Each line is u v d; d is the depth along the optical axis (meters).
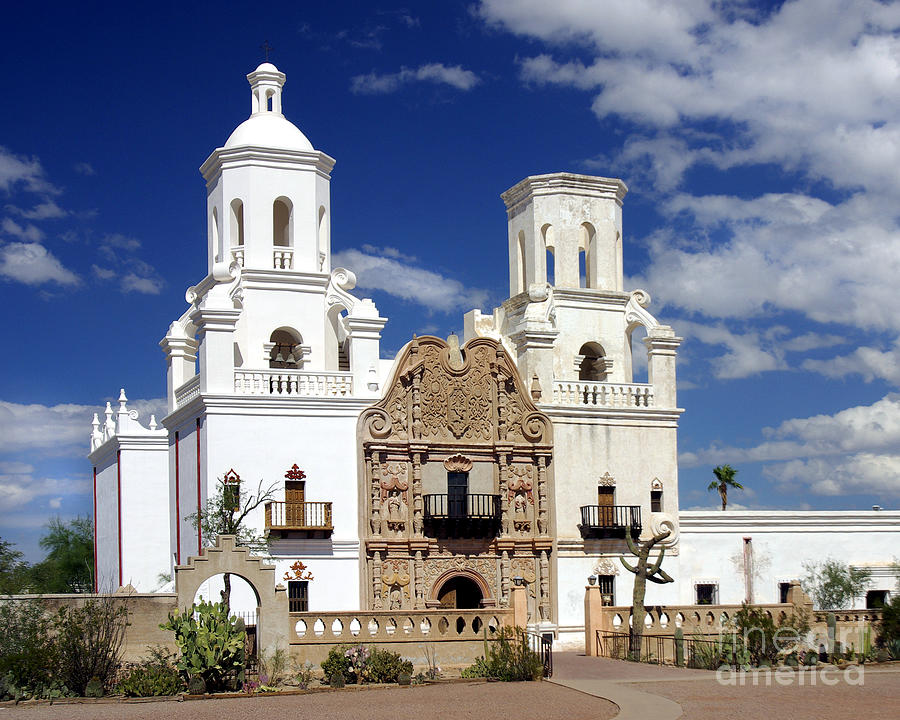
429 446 46.66
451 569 46.50
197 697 32.81
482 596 46.97
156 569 53.62
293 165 50.72
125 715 29.23
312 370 46.12
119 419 54.34
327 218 51.88
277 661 36.25
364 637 37.97
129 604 35.62
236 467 44.19
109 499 56.62
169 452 49.91
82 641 34.06
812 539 52.44
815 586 51.78
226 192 50.41
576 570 48.25
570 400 49.59
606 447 49.50
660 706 29.86
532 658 36.31
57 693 32.88
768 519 51.75
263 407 44.78
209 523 42.31
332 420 45.59
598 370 52.53
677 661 39.50
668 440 50.59
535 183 52.62
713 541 50.94
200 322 45.03
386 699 31.97
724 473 78.12
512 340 50.47
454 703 30.91
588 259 54.03
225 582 37.97
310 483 44.97
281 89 53.09
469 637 38.91
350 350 47.62
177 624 34.28
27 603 34.75
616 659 41.78
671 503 50.16
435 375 47.25
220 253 50.91
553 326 50.22
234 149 50.22
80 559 72.25
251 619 42.06
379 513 45.59
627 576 49.00
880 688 33.19
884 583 52.44
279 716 28.86
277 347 50.84
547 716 28.53
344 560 45.00
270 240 50.16
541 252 52.31
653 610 43.66
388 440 46.00
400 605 45.38
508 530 47.44
